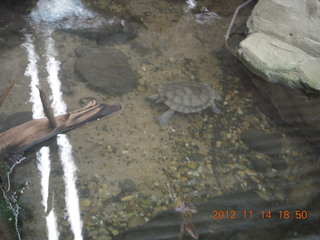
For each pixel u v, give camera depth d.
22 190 1.64
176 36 2.28
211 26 2.36
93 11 2.33
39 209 1.60
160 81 2.05
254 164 1.80
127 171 1.73
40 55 2.09
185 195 1.68
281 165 1.81
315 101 1.91
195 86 1.98
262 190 1.73
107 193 1.66
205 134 1.89
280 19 2.13
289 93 1.97
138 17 2.35
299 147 1.87
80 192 1.65
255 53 2.05
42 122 1.77
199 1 2.51
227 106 2.01
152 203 1.64
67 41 2.17
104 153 1.77
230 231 1.58
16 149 1.72
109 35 2.22
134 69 2.09
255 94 2.06
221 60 2.19
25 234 1.53
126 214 1.61
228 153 1.83
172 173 1.75
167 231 1.56
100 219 1.59
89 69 2.02
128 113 1.91
